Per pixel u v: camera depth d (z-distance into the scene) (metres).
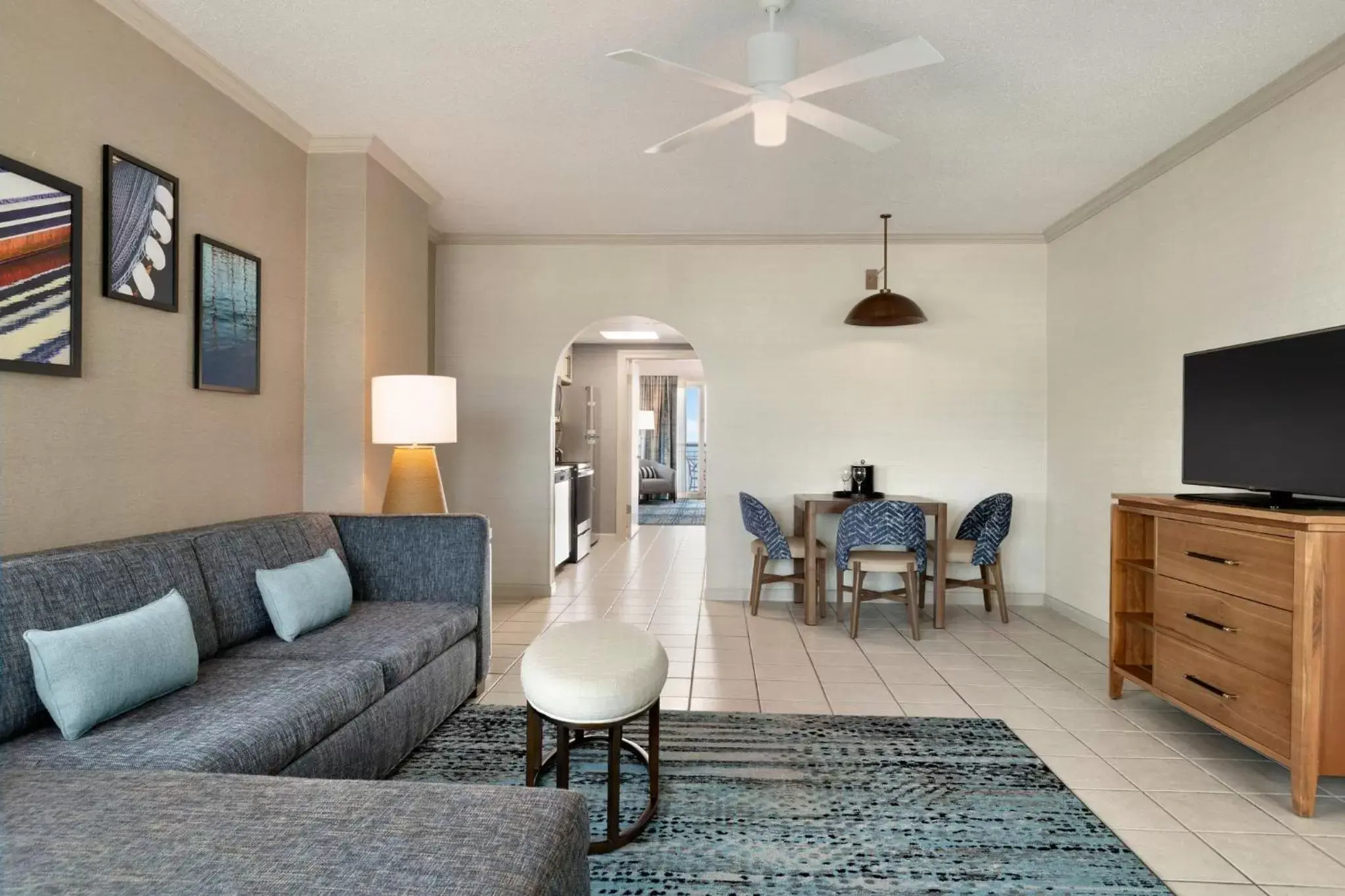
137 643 1.75
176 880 1.00
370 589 3.02
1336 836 2.00
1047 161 3.63
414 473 3.46
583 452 8.42
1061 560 4.66
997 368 4.93
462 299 5.09
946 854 1.88
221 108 2.86
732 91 2.22
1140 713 2.91
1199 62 2.65
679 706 2.97
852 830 2.00
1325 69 2.59
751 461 5.03
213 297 2.82
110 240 2.33
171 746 1.56
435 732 2.65
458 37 2.55
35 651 1.59
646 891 1.72
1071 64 2.68
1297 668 2.10
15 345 2.00
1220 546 2.44
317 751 1.85
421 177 3.93
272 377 3.22
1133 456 3.86
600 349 8.44
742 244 5.01
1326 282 2.62
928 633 4.16
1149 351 3.71
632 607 4.82
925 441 4.97
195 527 2.57
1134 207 3.85
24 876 1.00
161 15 2.44
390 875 1.01
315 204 3.46
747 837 1.96
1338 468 2.19
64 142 2.18
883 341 4.98
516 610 4.68
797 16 2.38
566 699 1.89
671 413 14.23
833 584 4.99
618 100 3.02
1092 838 1.97
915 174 3.82
